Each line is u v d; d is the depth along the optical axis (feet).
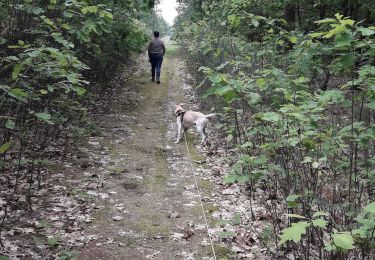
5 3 16.89
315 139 12.30
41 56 12.10
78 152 23.58
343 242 6.69
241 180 12.26
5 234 13.93
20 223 14.90
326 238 11.74
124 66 54.75
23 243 13.60
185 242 14.69
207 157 24.66
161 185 20.10
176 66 68.23
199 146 26.84
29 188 16.63
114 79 48.19
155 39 49.06
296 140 11.06
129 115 34.14
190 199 18.49
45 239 14.02
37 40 17.08
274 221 13.87
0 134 16.44
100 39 31.07
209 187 20.06
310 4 39.27
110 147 25.58
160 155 24.85
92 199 17.76
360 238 8.58
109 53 37.09
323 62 15.52
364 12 37.11
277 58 19.16
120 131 29.35
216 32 31.48
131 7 35.40
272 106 16.16
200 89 39.83
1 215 15.24
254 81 14.52
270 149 13.29
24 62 11.68
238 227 15.78
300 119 10.59
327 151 11.65
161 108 37.27
